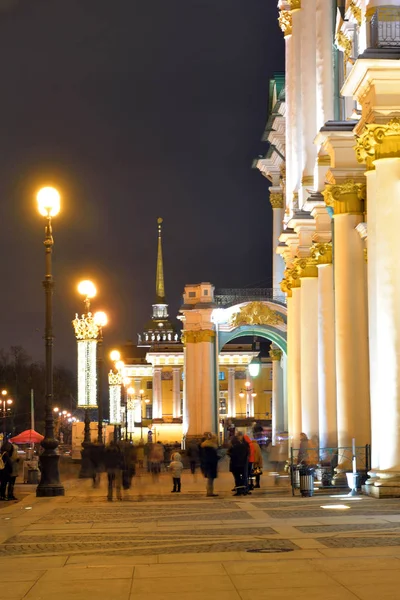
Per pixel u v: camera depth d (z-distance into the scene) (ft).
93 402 124.47
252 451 102.17
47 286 94.02
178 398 415.23
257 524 54.65
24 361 508.53
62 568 37.42
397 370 70.03
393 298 70.49
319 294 113.29
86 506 79.71
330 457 99.76
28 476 140.97
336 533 46.62
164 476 147.95
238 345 423.23
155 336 485.15
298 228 124.26
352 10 89.20
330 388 111.04
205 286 205.67
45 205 92.43
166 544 45.32
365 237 92.32
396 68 71.20
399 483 70.23
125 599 29.78
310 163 125.39
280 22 141.38
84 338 122.72
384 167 71.72
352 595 28.96
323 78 115.75
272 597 29.17
